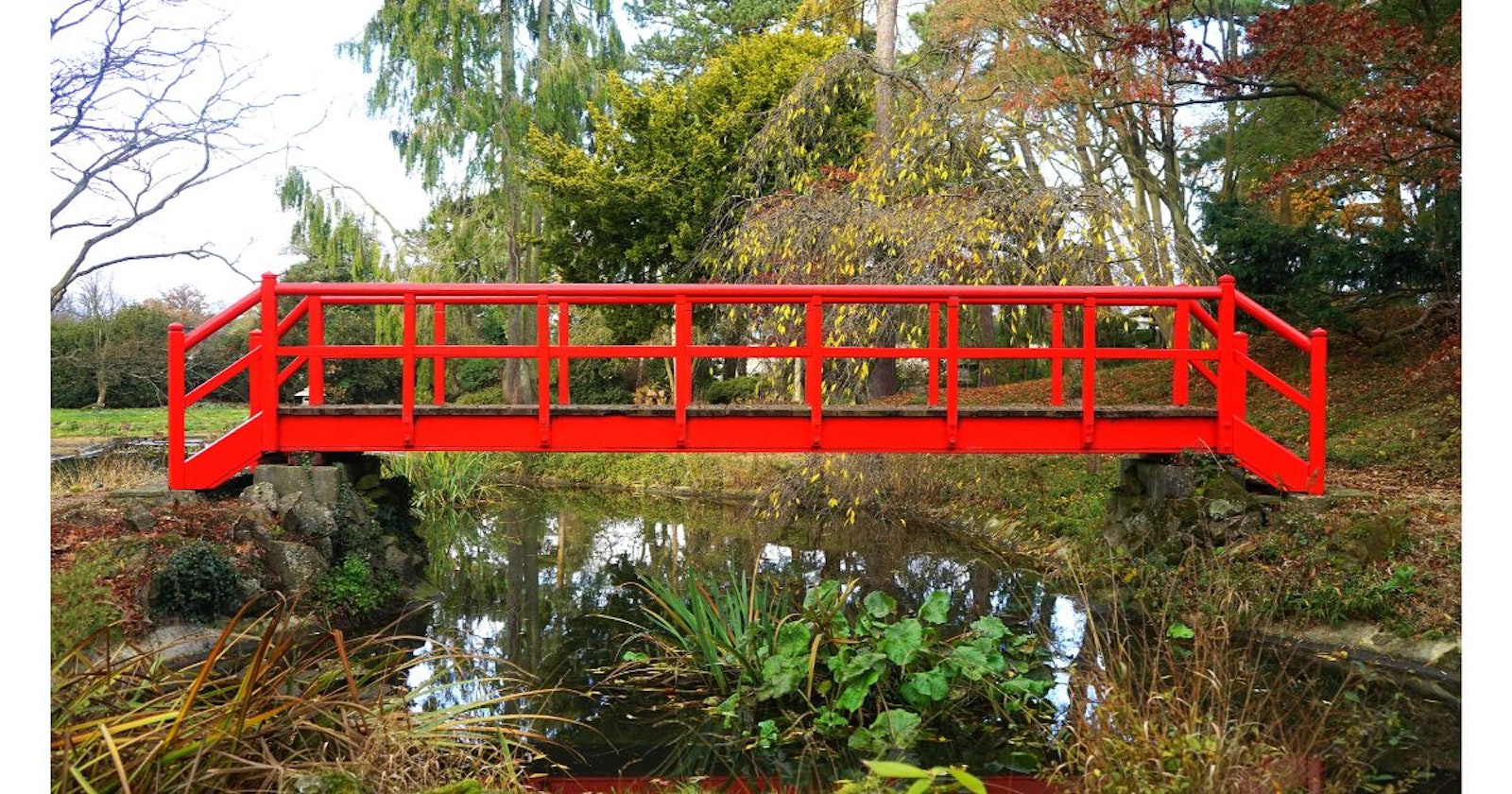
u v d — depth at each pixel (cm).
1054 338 721
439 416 675
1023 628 671
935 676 504
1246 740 420
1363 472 851
